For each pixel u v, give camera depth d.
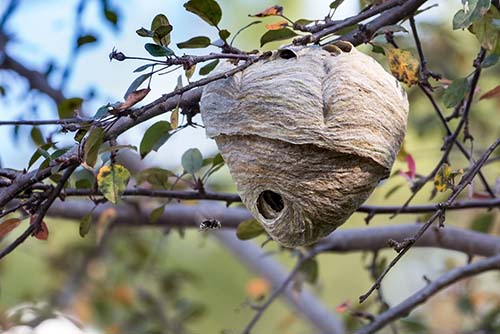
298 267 7.38
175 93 4.55
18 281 12.40
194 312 10.71
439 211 4.52
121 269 11.12
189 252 13.59
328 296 13.57
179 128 5.25
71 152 4.91
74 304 10.79
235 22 11.28
